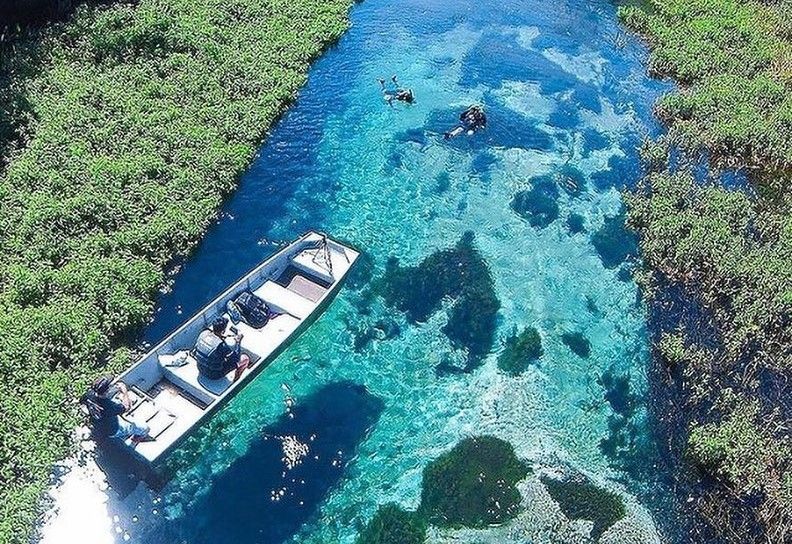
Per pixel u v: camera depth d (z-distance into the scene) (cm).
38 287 2527
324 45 4303
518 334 2742
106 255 2753
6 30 3628
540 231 3216
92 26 3766
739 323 2733
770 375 2594
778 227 3127
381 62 4266
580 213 3322
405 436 2366
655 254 3056
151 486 2153
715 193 3294
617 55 4547
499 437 2384
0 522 1942
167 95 3538
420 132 3741
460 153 3628
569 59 4462
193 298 2750
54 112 3266
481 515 2167
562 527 2147
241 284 2609
